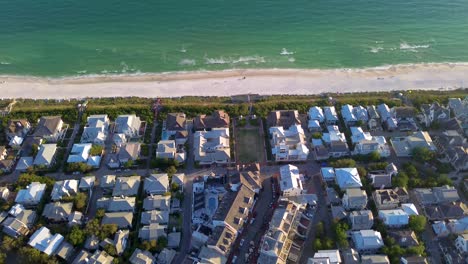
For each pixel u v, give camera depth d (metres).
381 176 159.12
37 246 138.38
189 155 178.62
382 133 188.38
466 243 135.25
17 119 191.38
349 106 196.50
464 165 166.00
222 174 168.75
